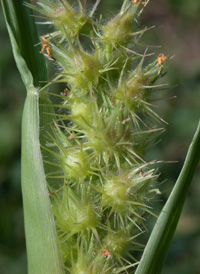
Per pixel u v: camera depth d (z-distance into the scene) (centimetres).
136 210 7
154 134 8
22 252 14
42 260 8
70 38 8
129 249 8
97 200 7
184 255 14
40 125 8
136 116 7
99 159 7
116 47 8
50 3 8
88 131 7
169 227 7
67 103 8
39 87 8
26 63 8
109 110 7
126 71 8
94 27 8
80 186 7
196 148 7
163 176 13
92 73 7
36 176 8
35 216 8
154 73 7
